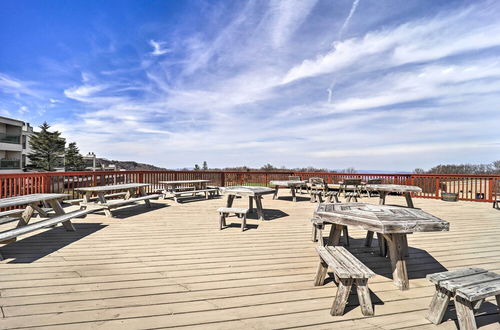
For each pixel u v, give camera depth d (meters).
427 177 9.50
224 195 10.22
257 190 5.61
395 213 2.76
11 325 1.74
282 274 2.72
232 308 2.02
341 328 1.77
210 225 5.02
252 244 3.80
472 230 4.81
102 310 1.96
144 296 2.20
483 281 1.73
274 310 2.00
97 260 3.07
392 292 2.36
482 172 13.64
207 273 2.72
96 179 7.73
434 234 4.51
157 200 8.63
